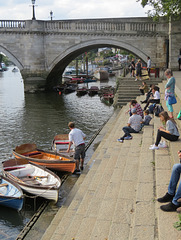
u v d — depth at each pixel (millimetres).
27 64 42969
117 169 9250
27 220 10609
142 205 6223
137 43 38625
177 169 5875
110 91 39594
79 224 7203
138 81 27266
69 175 13211
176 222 5258
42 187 10820
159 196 6336
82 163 13219
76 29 40781
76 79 62156
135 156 9828
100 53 140250
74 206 8883
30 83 43438
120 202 6762
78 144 12930
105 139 16500
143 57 38719
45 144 20000
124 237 5449
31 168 13047
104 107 33031
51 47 42312
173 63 33094
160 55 38031
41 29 41938
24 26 42250
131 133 12898
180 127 10727
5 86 57062
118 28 39000
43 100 38438
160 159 8383
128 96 26156
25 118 27953
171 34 32656
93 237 5773
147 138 11117
